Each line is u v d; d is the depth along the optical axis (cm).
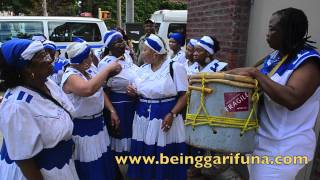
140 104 328
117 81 340
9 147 187
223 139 194
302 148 200
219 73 192
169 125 312
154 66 316
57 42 924
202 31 484
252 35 380
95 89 272
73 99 284
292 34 193
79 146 296
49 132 196
